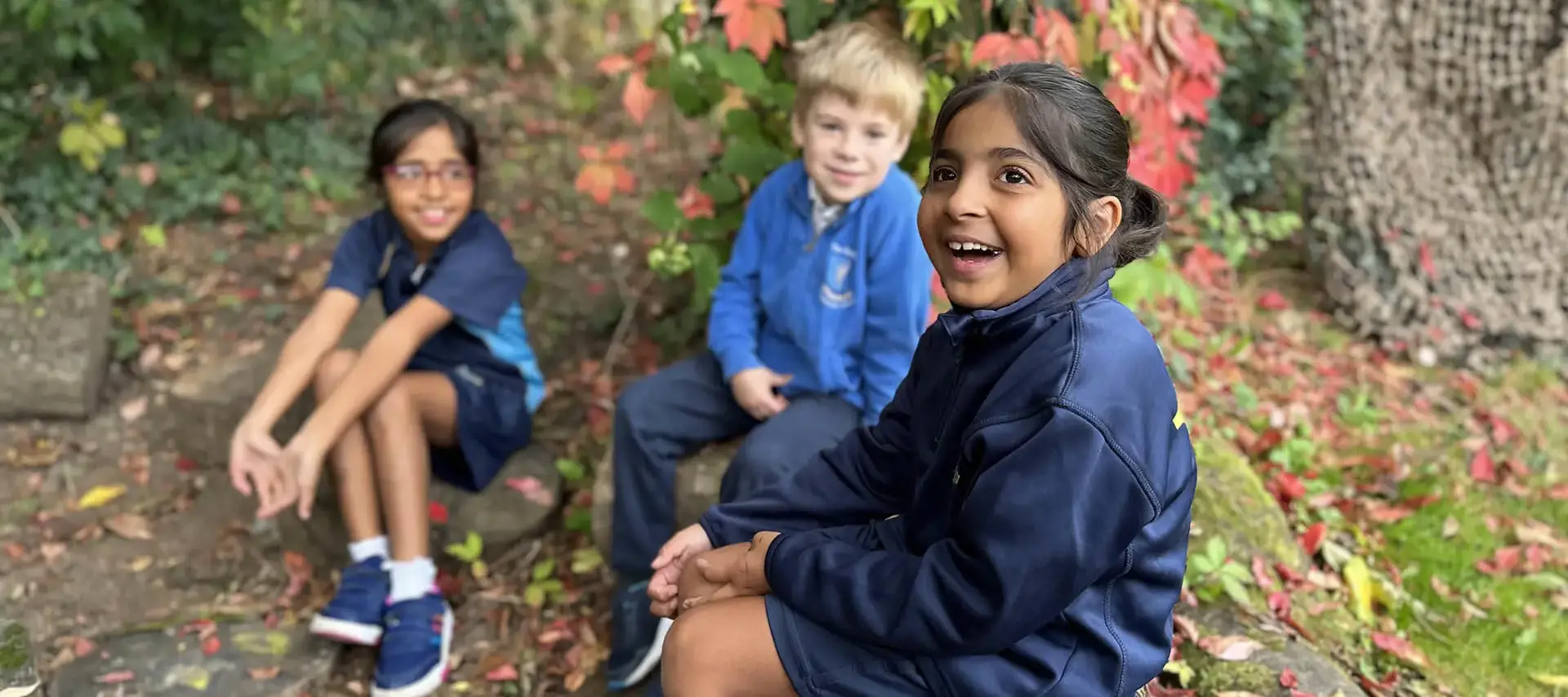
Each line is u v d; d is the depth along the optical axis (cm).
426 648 228
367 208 443
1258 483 267
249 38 468
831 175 215
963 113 135
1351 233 384
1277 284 408
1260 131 451
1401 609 250
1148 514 132
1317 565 261
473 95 561
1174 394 141
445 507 264
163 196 421
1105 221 138
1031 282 138
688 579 169
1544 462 310
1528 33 369
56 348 320
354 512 237
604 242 419
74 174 401
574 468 283
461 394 251
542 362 346
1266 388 338
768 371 234
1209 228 399
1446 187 384
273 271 396
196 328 362
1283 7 438
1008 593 131
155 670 225
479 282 248
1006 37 242
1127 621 145
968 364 148
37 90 420
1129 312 143
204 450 299
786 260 235
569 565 267
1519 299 372
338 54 524
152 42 439
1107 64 265
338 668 237
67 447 311
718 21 281
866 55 208
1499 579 262
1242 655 212
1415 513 284
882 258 218
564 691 233
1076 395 131
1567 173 373
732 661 153
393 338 236
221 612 251
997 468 133
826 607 148
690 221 283
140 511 287
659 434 239
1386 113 382
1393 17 376
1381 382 350
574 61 619
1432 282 377
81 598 256
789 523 178
